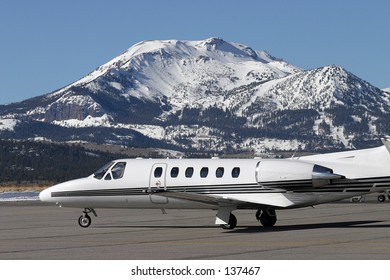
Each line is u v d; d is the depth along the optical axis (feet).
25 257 108.27
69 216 207.41
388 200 320.50
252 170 154.71
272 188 153.38
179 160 161.68
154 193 152.87
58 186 166.91
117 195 163.02
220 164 157.89
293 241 124.47
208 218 191.21
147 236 139.03
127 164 163.84
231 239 130.52
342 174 153.38
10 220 190.29
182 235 140.36
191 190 158.20
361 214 202.28
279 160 155.63
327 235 134.51
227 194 155.94
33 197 394.32
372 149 154.92
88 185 164.66
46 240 132.77
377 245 116.16
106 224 172.55
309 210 225.35
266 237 133.28
